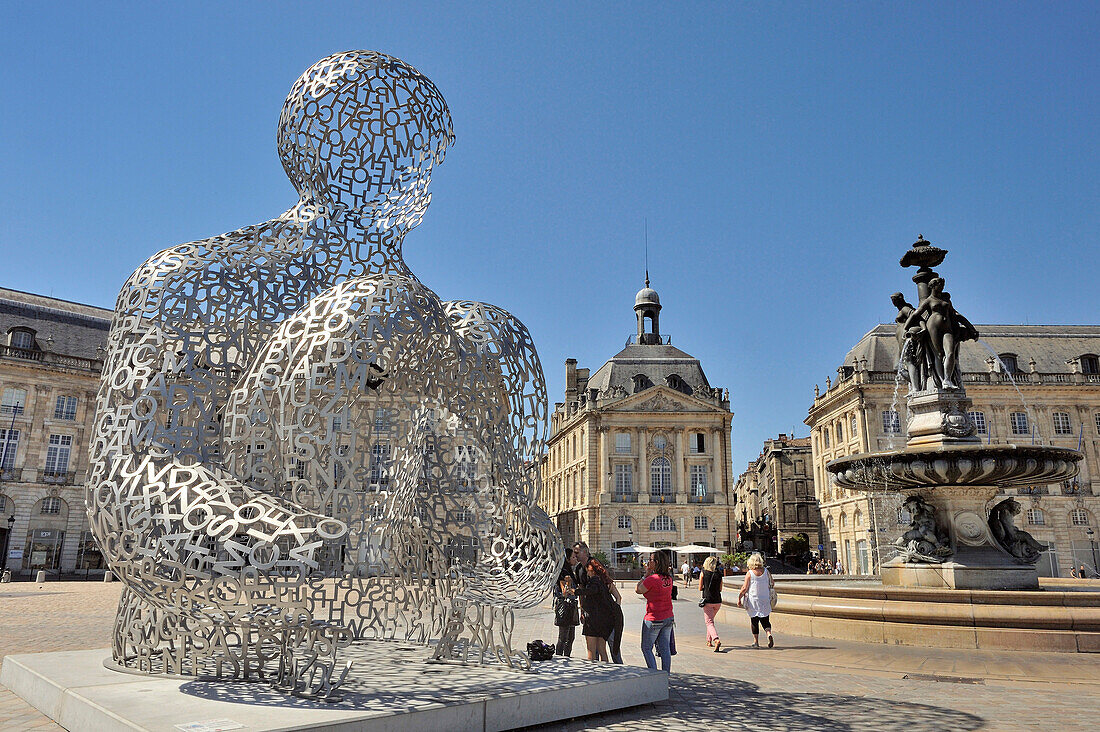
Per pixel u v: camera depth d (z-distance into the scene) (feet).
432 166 27.66
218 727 14.94
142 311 21.49
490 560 25.02
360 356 19.66
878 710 21.27
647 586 24.98
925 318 45.93
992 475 39.01
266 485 20.66
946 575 41.06
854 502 175.42
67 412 171.83
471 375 21.93
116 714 16.07
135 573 18.31
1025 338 200.23
